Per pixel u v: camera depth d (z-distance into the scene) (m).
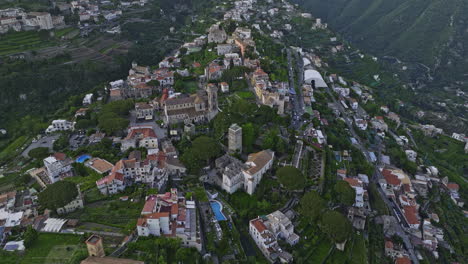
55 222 173.00
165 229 168.88
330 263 185.62
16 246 159.50
